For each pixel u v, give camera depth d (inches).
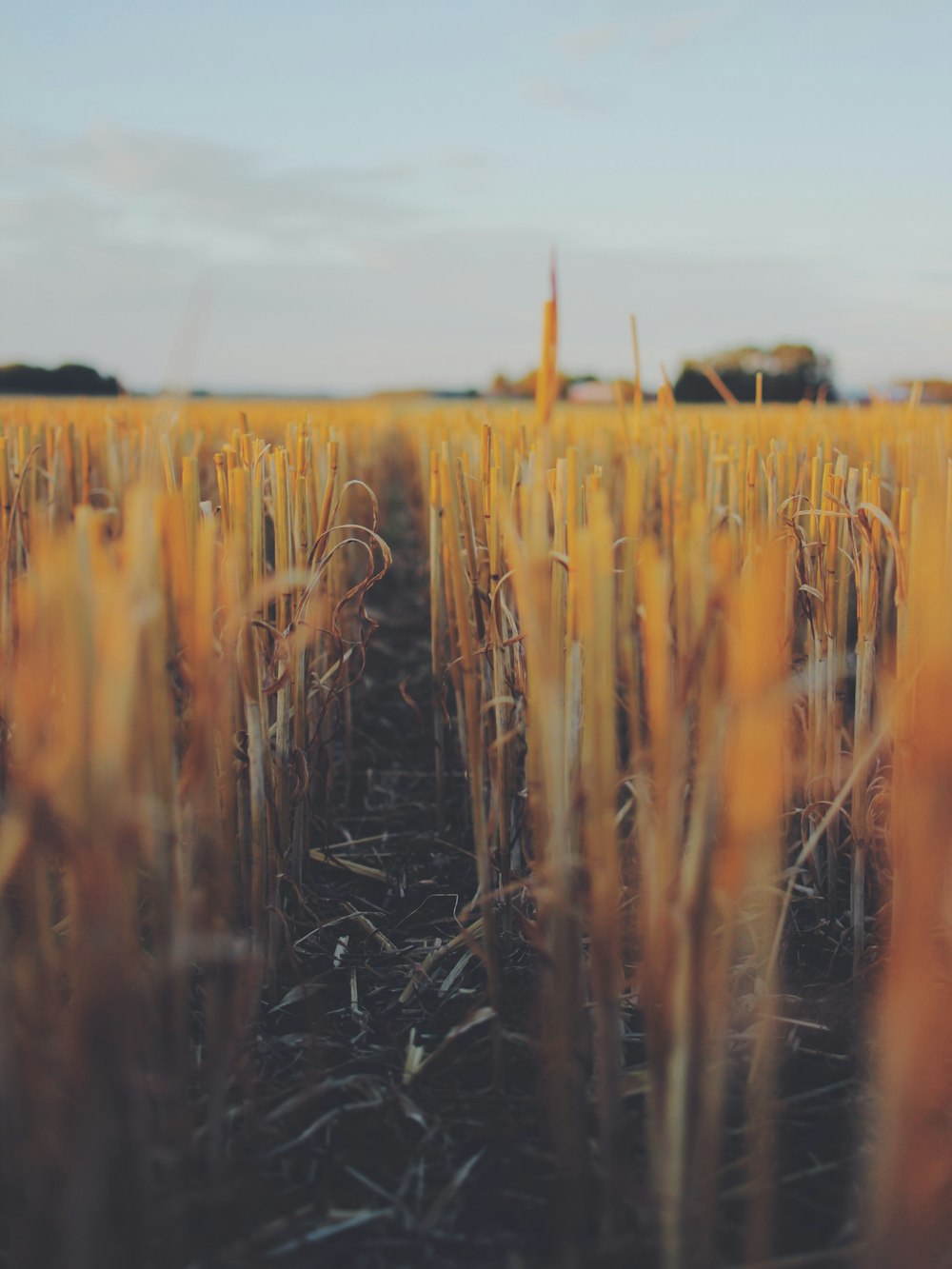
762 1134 45.5
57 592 37.5
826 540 75.1
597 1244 47.0
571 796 55.3
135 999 41.7
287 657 68.0
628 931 67.7
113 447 126.9
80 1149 37.6
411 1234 48.4
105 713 36.3
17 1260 42.0
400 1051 62.9
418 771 118.3
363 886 88.3
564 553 58.9
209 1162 48.0
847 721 104.0
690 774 59.1
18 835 38.9
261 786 65.9
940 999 40.6
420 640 188.7
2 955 41.3
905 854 58.6
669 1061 41.8
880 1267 39.6
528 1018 64.2
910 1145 38.8
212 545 46.0
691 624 44.4
